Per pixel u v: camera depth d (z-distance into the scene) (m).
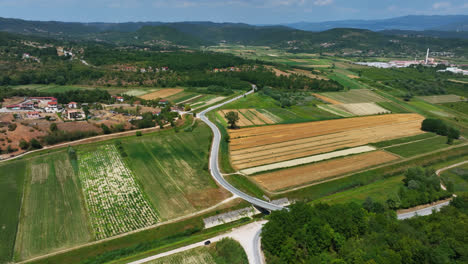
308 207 76.00
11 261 64.75
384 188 100.62
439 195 93.50
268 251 67.69
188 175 106.50
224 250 68.62
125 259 66.81
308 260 62.72
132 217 82.12
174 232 77.69
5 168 106.31
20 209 83.06
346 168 112.81
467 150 136.62
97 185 97.88
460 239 65.81
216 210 86.38
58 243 70.94
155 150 127.44
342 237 67.69
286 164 115.44
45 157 116.38
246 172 108.94
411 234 68.62
